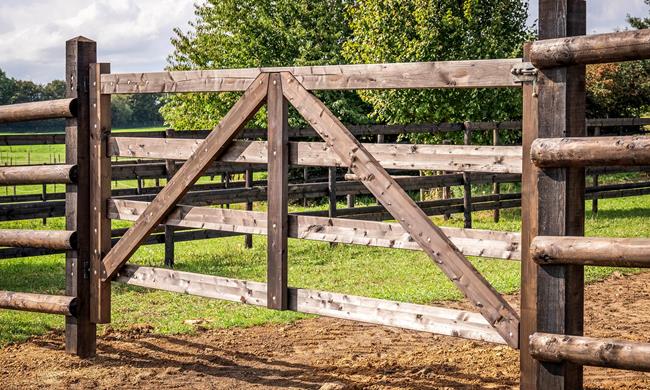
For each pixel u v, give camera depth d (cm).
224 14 2903
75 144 684
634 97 3123
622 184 1888
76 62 679
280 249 579
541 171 452
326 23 2894
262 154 589
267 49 2902
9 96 11144
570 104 445
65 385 602
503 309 475
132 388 594
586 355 436
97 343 732
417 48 1962
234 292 614
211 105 2783
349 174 1369
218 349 707
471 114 1958
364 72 530
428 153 564
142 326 796
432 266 1191
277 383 602
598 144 425
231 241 1590
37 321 813
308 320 827
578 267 457
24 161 4919
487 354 676
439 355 675
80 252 686
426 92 1931
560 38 439
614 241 426
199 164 616
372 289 1001
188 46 3058
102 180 684
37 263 1330
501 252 487
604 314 854
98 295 685
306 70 558
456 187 2303
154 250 1470
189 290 644
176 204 648
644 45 409
